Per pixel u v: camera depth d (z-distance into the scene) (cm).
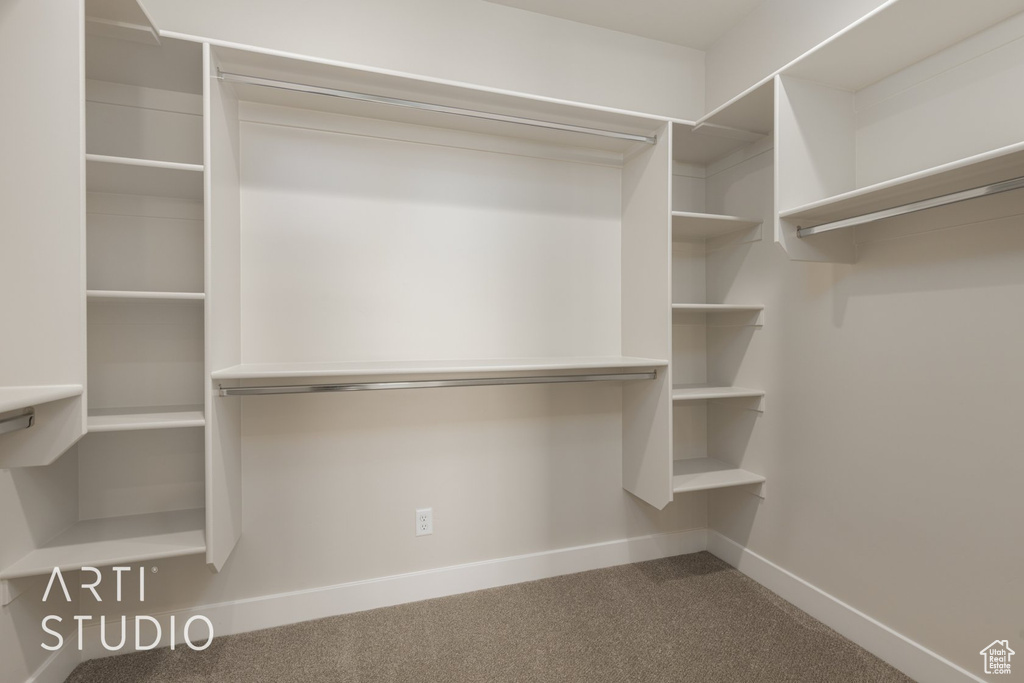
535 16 222
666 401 202
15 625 135
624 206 235
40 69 123
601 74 234
